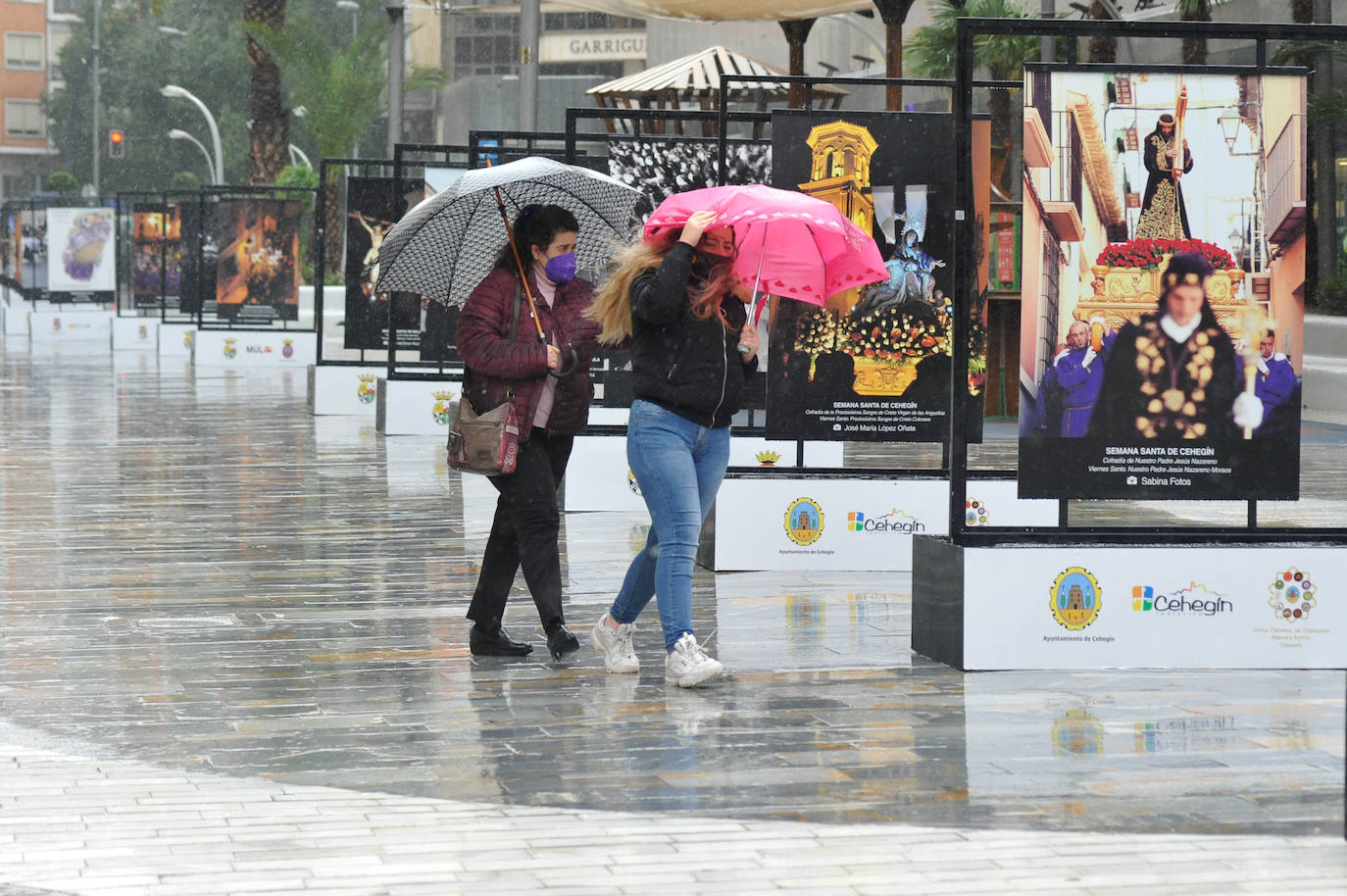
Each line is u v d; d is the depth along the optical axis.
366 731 16.08
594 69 184.38
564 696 17.52
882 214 25.34
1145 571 18.64
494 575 19.44
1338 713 16.66
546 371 18.38
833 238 18.75
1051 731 15.96
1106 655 18.66
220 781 14.39
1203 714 16.61
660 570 17.84
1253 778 14.37
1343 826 13.07
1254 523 19.02
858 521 25.73
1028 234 18.33
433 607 22.67
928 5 77.81
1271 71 18.34
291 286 79.56
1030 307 18.38
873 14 58.78
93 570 25.58
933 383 25.53
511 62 189.38
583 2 51.06
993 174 49.44
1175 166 18.38
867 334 25.39
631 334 17.91
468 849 12.59
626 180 30.66
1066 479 18.52
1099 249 18.38
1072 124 18.30
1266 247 18.50
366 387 54.84
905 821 13.22
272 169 98.94
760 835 12.90
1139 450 18.56
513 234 18.73
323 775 14.56
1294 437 18.66
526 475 18.94
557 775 14.54
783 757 15.10
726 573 25.44
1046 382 18.42
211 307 81.06
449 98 167.75
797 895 11.62
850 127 25.17
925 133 25.28
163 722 16.42
